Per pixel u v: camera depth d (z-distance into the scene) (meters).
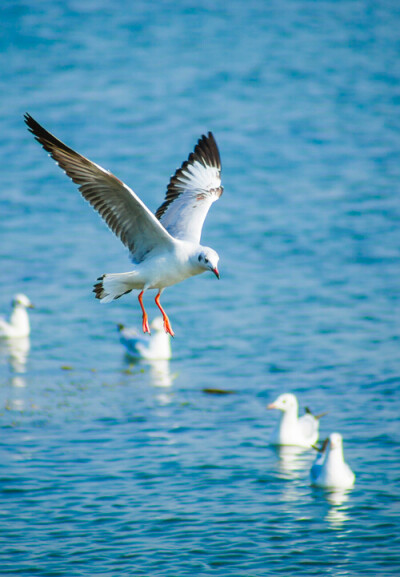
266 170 38.50
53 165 39.84
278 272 26.02
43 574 10.37
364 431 15.11
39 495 12.51
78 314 23.23
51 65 59.19
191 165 13.00
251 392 17.28
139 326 22.28
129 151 40.78
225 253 27.97
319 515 12.05
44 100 50.50
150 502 12.36
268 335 20.86
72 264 27.06
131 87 54.38
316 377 18.02
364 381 17.67
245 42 68.44
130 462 13.73
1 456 13.93
